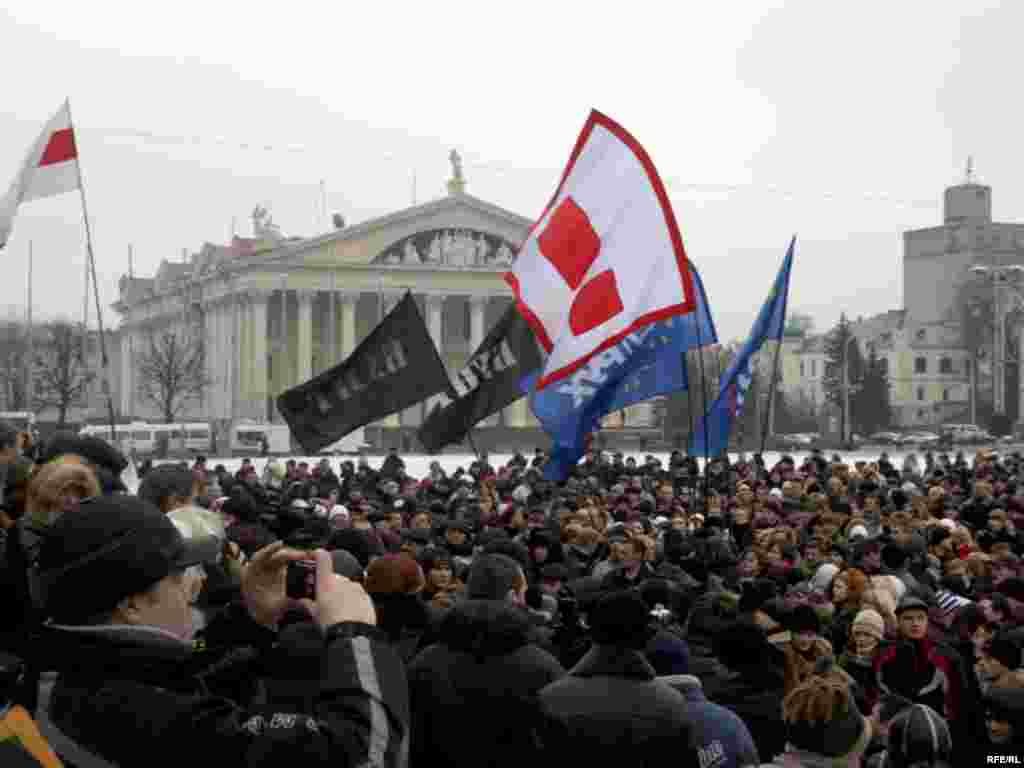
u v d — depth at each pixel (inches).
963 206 6309.1
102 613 134.0
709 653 358.0
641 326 593.3
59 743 127.0
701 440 924.6
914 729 316.8
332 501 957.8
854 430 5032.0
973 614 430.3
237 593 246.4
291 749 130.6
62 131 776.9
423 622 260.1
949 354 6033.5
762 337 911.0
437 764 215.2
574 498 900.6
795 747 274.2
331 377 888.3
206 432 3895.2
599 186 611.8
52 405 5300.2
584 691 238.7
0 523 259.3
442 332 4781.0
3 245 772.0
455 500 965.8
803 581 531.2
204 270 5162.4
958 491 1212.5
